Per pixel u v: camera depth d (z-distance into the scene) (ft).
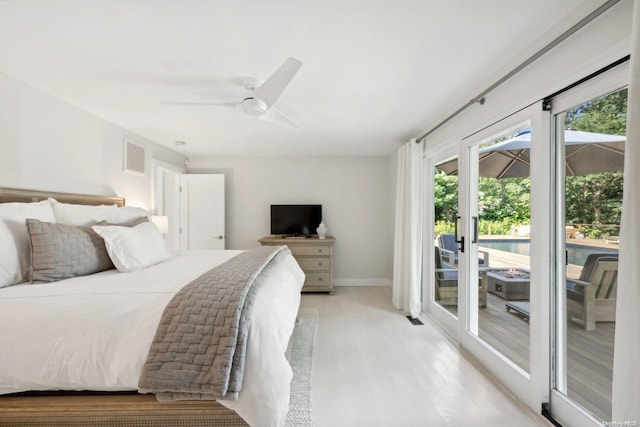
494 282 7.31
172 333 4.05
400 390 6.25
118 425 4.18
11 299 4.51
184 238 15.29
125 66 6.10
